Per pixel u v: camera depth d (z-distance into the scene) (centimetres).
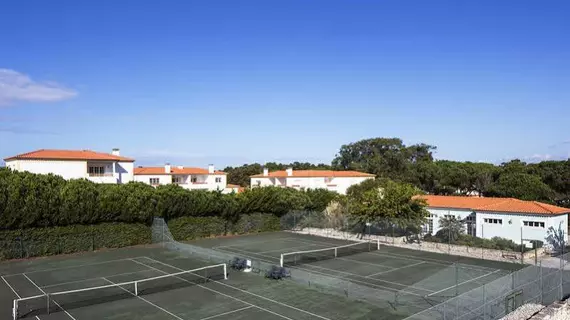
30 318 2033
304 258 3616
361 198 5022
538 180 5903
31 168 5212
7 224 3544
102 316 2064
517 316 2002
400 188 4547
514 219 3962
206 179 8388
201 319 2023
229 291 2512
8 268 3250
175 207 4650
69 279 2872
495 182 7025
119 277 2919
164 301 2312
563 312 2102
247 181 12400
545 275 2331
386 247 4175
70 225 3941
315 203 6059
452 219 4219
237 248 4219
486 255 3678
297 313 2105
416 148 11262
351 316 2056
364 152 12719
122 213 4228
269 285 2650
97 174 5681
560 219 3881
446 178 7850
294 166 14638
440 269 3141
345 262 3438
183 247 3997
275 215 5684
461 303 1945
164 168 8169
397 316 2050
